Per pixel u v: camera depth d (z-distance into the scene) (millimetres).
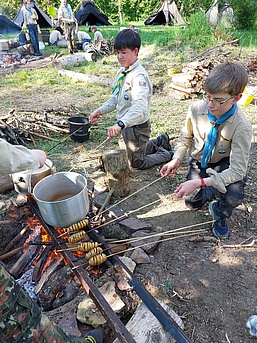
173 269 2389
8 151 1446
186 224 2883
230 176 2314
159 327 1852
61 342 1484
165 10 22562
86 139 4574
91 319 1975
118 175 3125
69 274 2309
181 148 2750
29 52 11734
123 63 3119
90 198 3086
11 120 4828
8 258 2643
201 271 2375
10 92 7270
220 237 2672
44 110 5453
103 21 23969
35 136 4734
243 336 1966
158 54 10133
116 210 2902
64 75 8633
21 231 2799
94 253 2162
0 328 1305
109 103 3412
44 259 2451
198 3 17188
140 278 2299
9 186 3365
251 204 3111
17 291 1370
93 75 8383
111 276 2189
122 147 3758
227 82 2117
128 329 1840
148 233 2688
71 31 11406
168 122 5223
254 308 2109
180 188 2273
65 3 11195
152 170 3805
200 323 2037
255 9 15297
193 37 11094
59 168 3857
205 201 2977
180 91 6598
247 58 8523
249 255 2520
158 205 3172
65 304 2133
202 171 2846
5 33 14469
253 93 6125
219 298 2178
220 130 2430
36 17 11594
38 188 2439
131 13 35375
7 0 17969
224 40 10930
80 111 5691
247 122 2338
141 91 3016
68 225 2299
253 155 4102
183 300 2164
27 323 1373
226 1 14594
